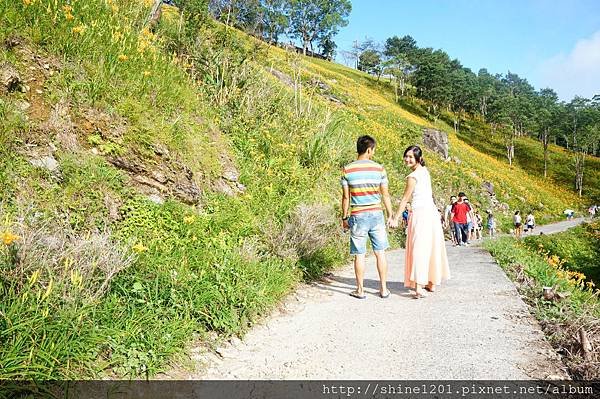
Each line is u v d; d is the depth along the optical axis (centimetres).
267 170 809
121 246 418
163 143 598
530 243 2511
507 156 7981
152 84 674
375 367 339
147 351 322
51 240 344
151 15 943
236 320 404
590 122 8744
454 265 793
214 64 1009
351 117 2423
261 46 1412
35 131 472
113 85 598
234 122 876
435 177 3019
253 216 647
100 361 300
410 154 547
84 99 542
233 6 1706
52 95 514
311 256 636
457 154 4553
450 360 346
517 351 361
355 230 530
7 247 305
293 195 779
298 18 8662
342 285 602
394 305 500
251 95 1009
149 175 557
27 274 305
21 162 439
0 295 287
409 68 9856
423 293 533
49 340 276
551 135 9075
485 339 388
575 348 357
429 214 543
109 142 535
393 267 770
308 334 410
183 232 514
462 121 9475
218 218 582
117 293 365
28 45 545
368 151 544
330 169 1066
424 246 532
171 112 678
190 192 597
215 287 418
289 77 1805
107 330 317
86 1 718
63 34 593
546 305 487
